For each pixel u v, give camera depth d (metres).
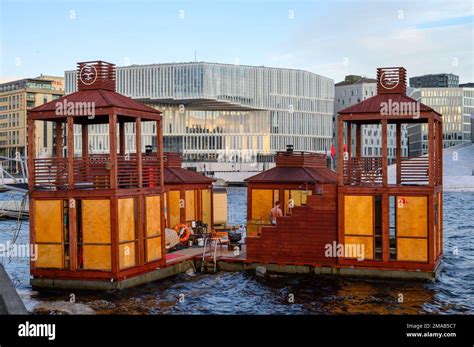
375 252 28.05
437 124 31.03
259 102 173.88
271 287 27.09
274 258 29.52
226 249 34.06
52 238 25.84
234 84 168.00
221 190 44.25
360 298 24.91
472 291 26.27
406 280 27.11
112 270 24.95
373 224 27.53
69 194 25.50
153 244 27.72
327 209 28.58
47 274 25.89
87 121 30.48
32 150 26.22
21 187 38.97
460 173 156.25
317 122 189.62
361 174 28.56
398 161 29.33
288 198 36.47
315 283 27.55
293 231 29.19
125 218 25.62
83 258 25.39
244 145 179.50
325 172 41.00
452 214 76.31
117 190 24.97
